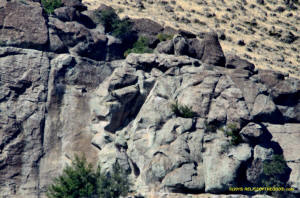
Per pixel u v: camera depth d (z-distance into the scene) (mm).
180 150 154500
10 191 151125
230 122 161500
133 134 162625
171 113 163750
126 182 153750
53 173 158000
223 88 167375
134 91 168375
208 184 151375
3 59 167250
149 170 152500
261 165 159375
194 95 167125
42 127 163500
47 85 169500
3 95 162500
